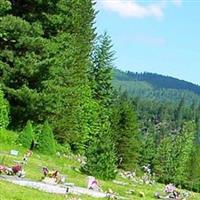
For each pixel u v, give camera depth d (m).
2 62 51.19
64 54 55.28
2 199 20.36
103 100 93.88
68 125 63.16
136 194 36.62
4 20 49.34
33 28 51.47
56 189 26.34
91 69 94.56
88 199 26.62
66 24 56.50
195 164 118.69
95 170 43.31
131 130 85.62
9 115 51.25
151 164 115.06
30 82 53.03
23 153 41.75
